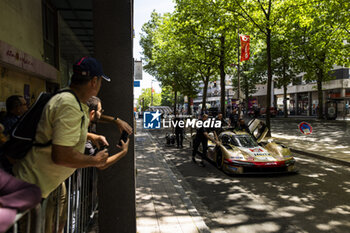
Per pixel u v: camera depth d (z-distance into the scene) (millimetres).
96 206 4160
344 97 34750
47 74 8383
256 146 7945
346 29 17406
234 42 19828
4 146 1523
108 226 2602
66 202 2377
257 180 6730
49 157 1538
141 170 7449
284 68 33656
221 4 14688
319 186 6133
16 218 1028
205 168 8266
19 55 6039
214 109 30016
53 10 9867
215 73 26484
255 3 14375
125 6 2502
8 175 1146
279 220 4285
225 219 4371
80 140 1651
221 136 8984
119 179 2576
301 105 44625
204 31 19125
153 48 32250
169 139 13078
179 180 6863
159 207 4496
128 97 2537
